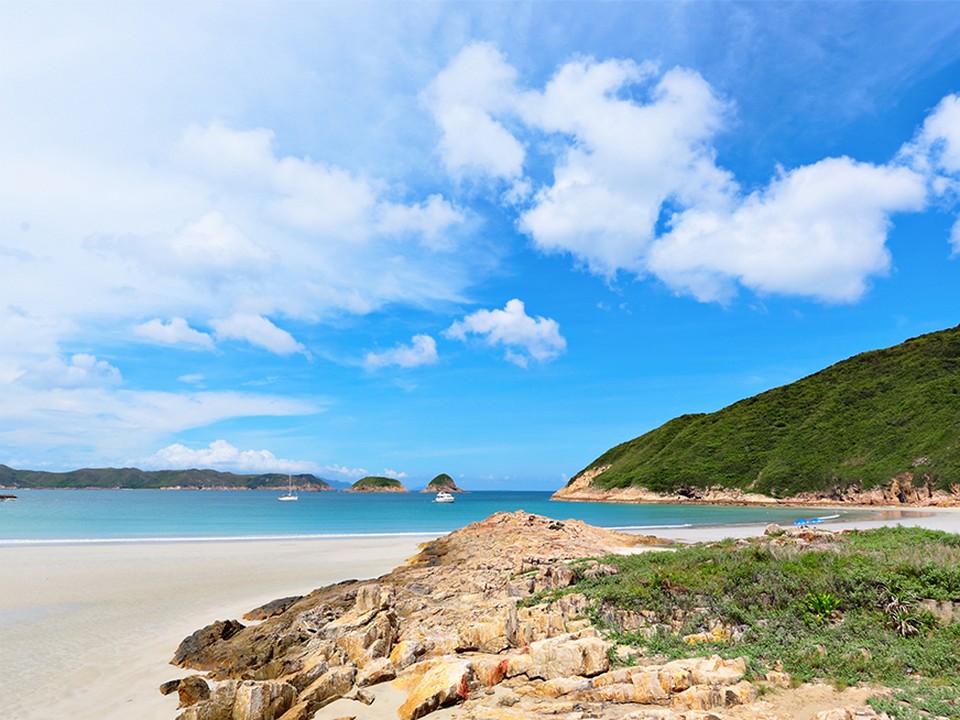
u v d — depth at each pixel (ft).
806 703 33.24
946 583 44.86
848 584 46.96
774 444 395.34
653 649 42.34
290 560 115.14
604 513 296.51
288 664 47.03
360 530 206.69
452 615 57.06
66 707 42.86
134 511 335.67
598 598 50.62
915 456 303.27
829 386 428.56
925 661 36.81
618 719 32.14
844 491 312.91
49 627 64.64
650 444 507.30
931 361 386.52
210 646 55.47
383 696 41.06
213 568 104.01
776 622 44.06
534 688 39.09
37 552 121.29
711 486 379.55
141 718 40.75
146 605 75.36
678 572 53.57
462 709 37.32
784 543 67.72
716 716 31.27
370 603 56.75
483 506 425.28
